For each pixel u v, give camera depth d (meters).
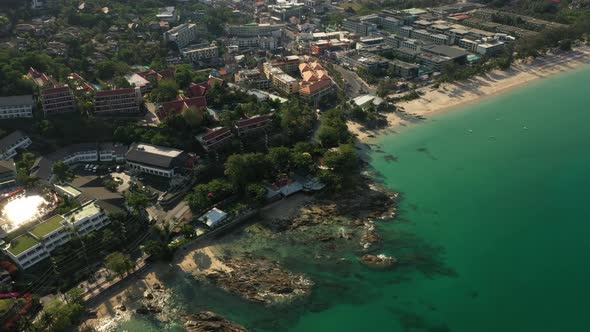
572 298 172.62
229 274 182.00
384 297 173.50
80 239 184.12
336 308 168.88
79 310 159.38
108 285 173.88
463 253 194.62
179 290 174.75
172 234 199.25
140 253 190.38
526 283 179.50
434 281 180.75
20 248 171.62
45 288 169.88
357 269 186.25
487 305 170.12
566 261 189.75
